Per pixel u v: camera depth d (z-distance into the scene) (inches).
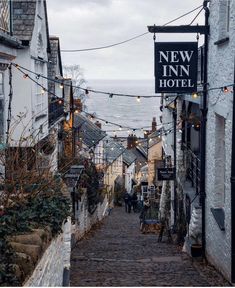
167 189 1025.5
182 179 823.7
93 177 1002.7
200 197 620.4
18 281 237.6
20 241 297.6
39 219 358.3
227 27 522.9
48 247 330.3
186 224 743.7
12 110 669.9
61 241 409.7
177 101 893.2
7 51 560.7
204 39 591.8
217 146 554.9
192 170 783.7
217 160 554.9
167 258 608.1
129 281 461.1
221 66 516.4
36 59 717.3
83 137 1350.9
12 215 326.3
